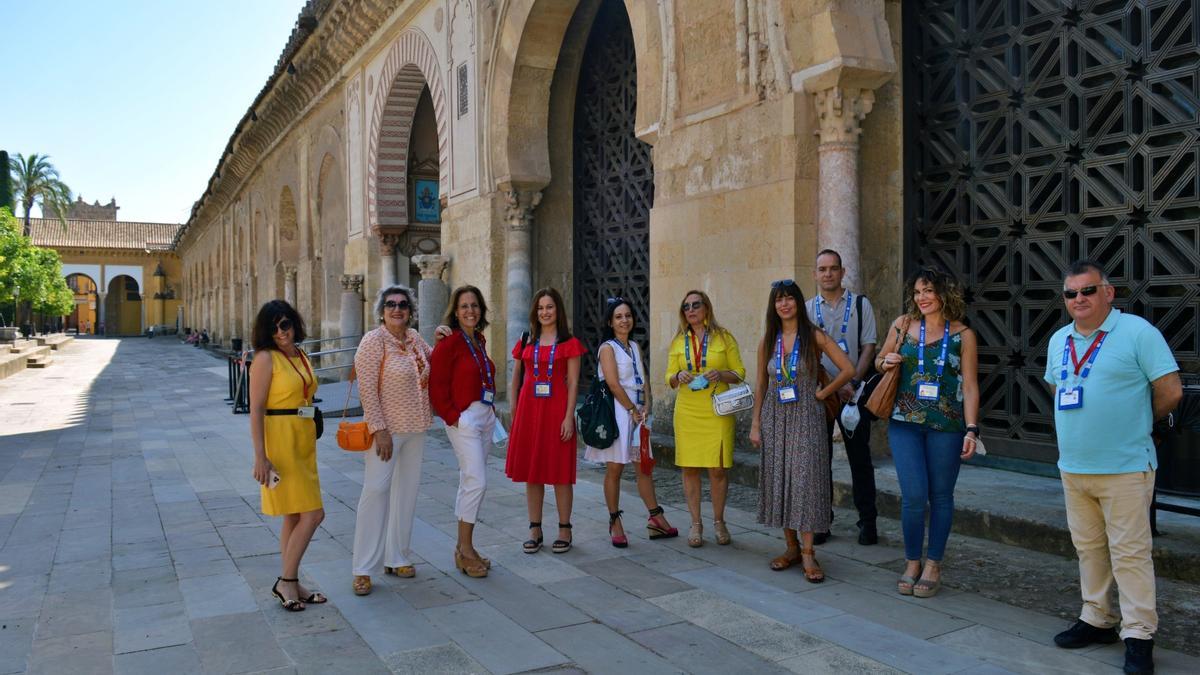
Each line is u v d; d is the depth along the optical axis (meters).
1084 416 3.38
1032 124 5.95
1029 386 6.01
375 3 15.68
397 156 17.02
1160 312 5.23
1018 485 5.62
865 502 5.13
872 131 6.69
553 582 4.58
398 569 4.69
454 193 13.12
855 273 6.41
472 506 4.72
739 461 6.94
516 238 11.50
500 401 11.36
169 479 8.02
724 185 7.32
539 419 5.14
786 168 6.61
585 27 11.49
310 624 3.99
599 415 5.20
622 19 10.93
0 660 3.59
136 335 74.12
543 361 5.18
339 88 19.88
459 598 4.34
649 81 8.35
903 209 6.82
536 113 11.45
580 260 11.88
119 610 4.23
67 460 9.26
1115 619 3.52
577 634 3.81
